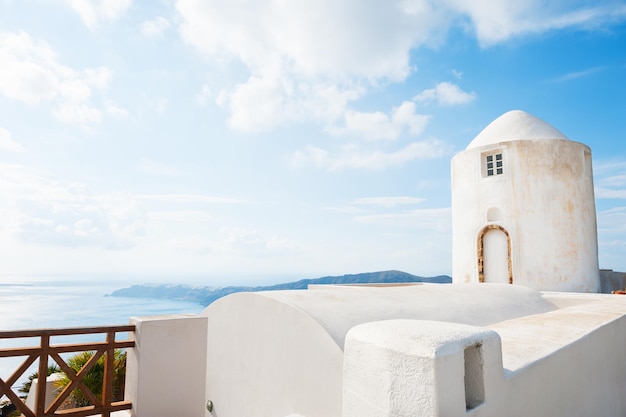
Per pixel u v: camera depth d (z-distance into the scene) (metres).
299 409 4.06
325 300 4.71
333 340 3.72
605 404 3.98
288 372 4.28
